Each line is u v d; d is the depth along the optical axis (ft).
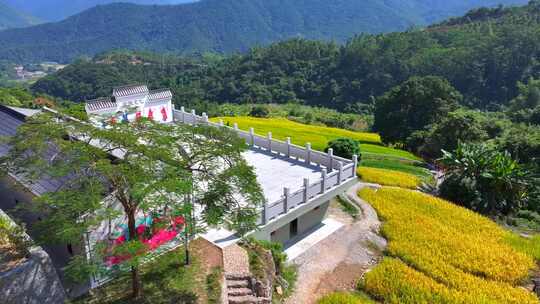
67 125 37.68
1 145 63.05
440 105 190.80
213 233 56.54
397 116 197.16
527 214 93.66
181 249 52.11
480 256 64.64
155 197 34.24
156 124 40.88
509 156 98.02
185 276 46.80
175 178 35.45
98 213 34.76
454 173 98.22
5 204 63.46
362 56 401.49
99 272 36.86
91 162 35.96
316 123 281.33
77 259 36.04
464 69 339.16
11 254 40.37
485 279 59.88
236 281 47.65
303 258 63.72
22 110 82.02
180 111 103.24
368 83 384.27
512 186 91.35
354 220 77.15
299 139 144.15
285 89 423.64
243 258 51.16
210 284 45.55
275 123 190.29
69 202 33.09
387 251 66.64
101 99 91.15
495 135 177.37
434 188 106.63
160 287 44.73
